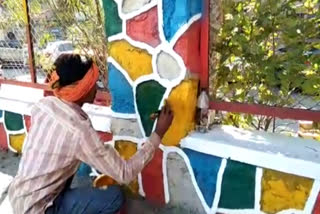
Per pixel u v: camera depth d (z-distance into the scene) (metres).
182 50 2.42
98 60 3.30
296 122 2.67
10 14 3.71
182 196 2.67
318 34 2.29
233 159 2.38
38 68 3.64
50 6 3.46
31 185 2.08
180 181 2.65
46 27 3.52
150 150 2.28
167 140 2.61
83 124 2.04
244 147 2.36
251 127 2.75
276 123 2.70
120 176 2.09
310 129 2.65
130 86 2.70
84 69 2.08
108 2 2.66
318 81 2.31
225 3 2.45
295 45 2.35
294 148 2.32
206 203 2.58
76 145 2.01
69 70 2.05
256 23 2.41
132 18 2.57
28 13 3.53
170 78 2.51
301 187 2.20
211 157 2.49
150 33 2.53
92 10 3.27
